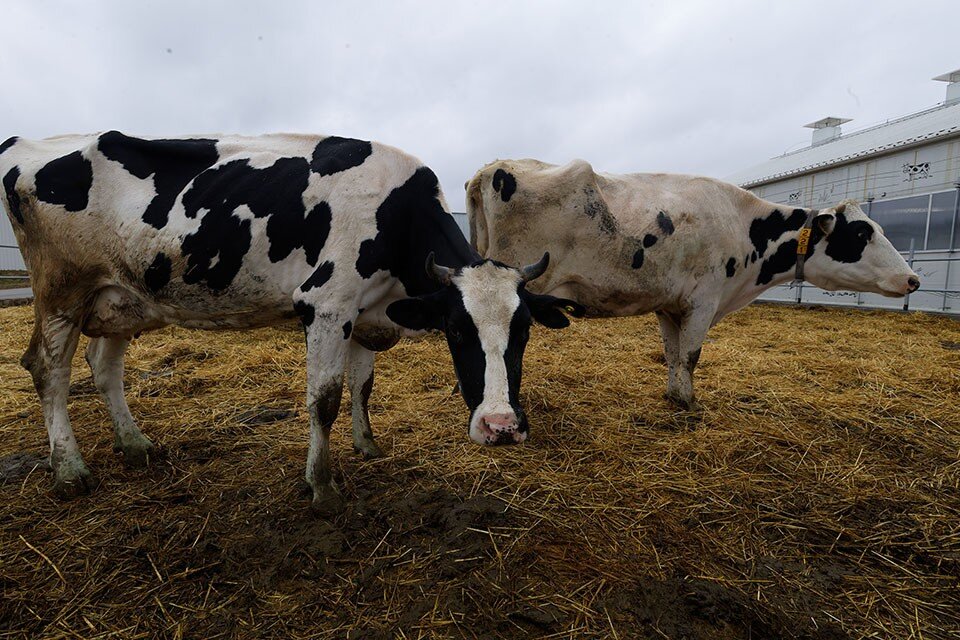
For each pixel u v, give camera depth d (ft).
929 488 10.61
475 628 6.70
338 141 10.59
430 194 10.32
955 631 6.93
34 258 10.55
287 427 13.41
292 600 7.23
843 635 6.79
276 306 10.11
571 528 8.95
